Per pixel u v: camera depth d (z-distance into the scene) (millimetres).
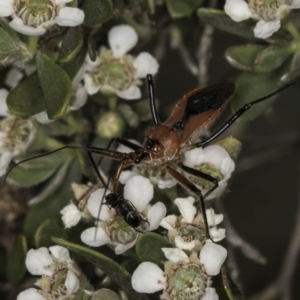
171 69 332
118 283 259
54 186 279
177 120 271
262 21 269
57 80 260
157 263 260
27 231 279
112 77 279
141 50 293
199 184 270
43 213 279
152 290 258
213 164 270
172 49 313
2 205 291
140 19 290
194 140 276
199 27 298
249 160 311
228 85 273
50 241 269
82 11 262
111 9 264
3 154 277
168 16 291
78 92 277
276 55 272
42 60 260
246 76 275
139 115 282
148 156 267
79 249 256
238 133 303
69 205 268
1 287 289
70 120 281
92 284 266
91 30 267
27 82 269
